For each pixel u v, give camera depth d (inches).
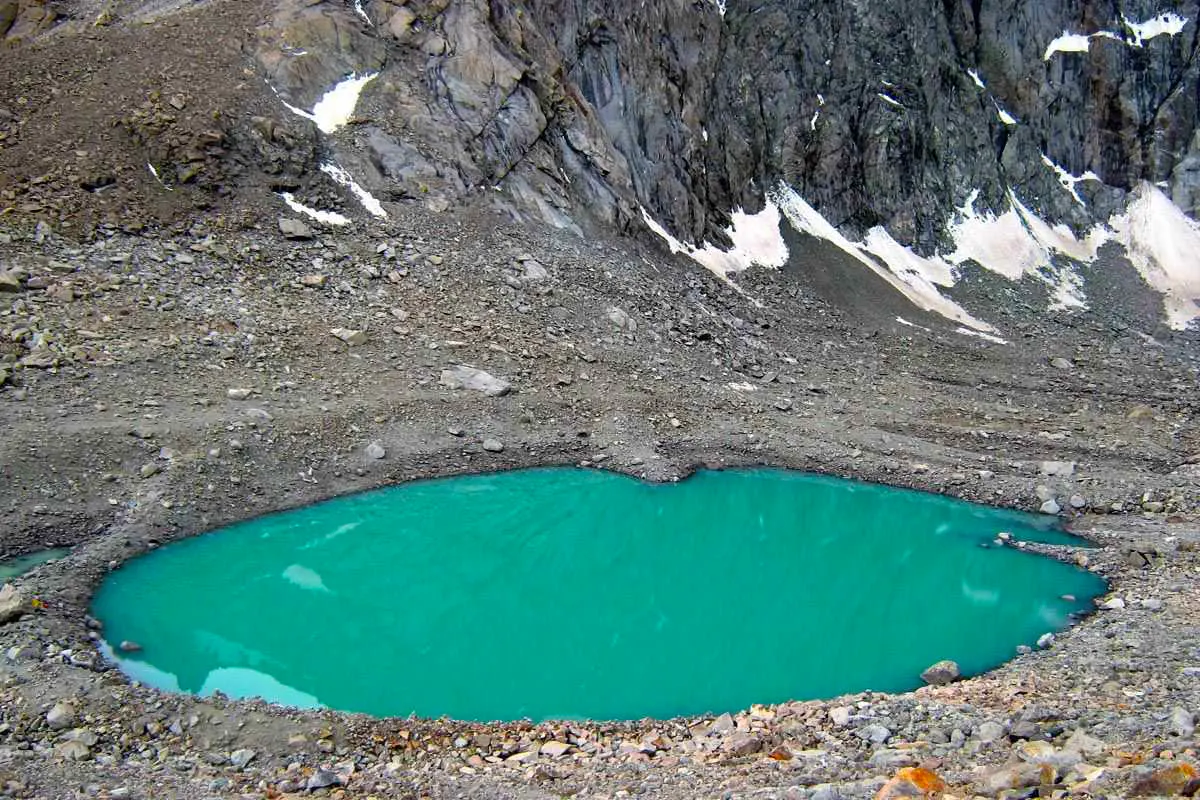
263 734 496.7
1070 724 447.8
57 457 821.9
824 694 624.7
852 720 513.7
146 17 1588.3
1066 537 964.0
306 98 1465.3
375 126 1470.2
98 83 1370.6
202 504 843.4
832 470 1129.4
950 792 328.5
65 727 488.7
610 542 935.7
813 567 894.4
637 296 1480.1
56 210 1146.7
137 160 1261.1
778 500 1055.0
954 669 640.4
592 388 1202.6
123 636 650.2
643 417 1171.9
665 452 1116.5
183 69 1424.7
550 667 665.0
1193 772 295.7
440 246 1373.0
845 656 693.3
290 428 963.3
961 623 760.3
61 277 1051.9
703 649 708.0
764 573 879.7
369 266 1274.6
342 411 1016.2
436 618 745.0
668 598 819.4
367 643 687.7
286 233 1262.3
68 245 1107.9
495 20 1638.8
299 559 813.9
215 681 604.1
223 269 1167.0
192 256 1167.0
